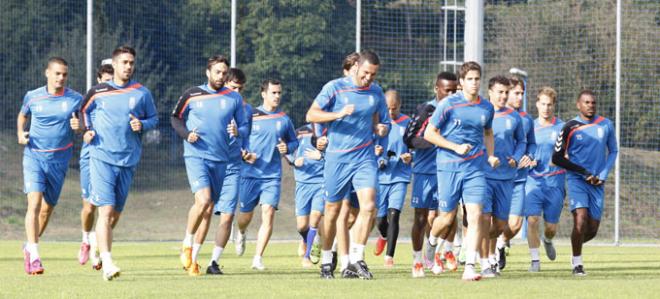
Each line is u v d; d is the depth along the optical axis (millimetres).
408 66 47281
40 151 24844
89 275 23062
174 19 43719
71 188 44250
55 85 24797
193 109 23219
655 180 46312
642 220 45656
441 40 47531
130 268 26406
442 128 21906
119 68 22531
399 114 27297
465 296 17844
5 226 44812
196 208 23062
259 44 44938
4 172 45406
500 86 24188
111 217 21766
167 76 43344
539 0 49656
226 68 23344
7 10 44250
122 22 43344
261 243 26469
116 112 22328
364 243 21953
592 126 25359
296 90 44812
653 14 48500
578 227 24719
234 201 24219
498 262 26281
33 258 23359
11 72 44625
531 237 26703
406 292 18531
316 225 27719
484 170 21812
